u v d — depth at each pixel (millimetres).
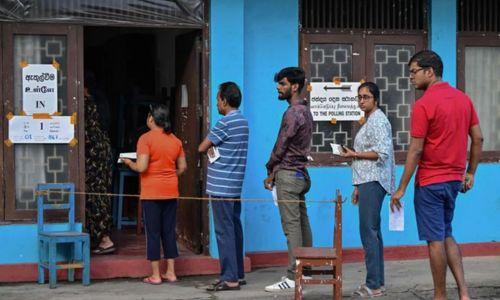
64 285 7016
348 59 8148
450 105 5852
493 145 8586
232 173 6848
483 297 6676
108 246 7695
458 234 8383
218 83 7551
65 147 7211
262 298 6648
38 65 7105
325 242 8078
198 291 6867
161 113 7023
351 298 6617
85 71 8609
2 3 7000
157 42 9875
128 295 6680
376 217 6570
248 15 7836
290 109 6773
